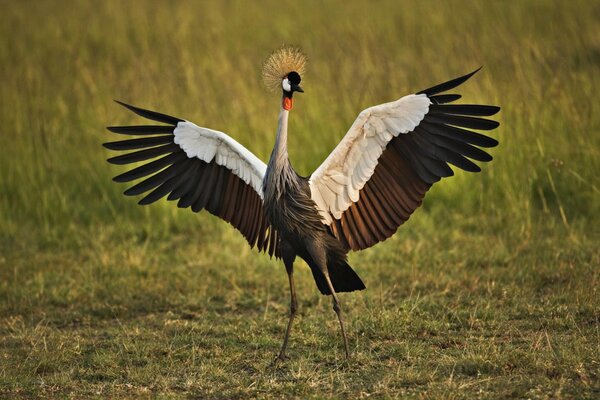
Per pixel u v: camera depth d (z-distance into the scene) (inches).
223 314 424.5
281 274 474.3
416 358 337.7
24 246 545.0
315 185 354.6
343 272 361.4
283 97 358.9
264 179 357.7
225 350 362.9
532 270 439.8
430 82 674.8
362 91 634.8
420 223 534.6
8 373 342.6
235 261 495.8
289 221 351.9
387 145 351.9
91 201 599.2
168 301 441.7
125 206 585.9
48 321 422.6
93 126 662.5
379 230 360.2
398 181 355.3
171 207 570.9
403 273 455.2
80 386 329.4
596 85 612.1
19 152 619.8
